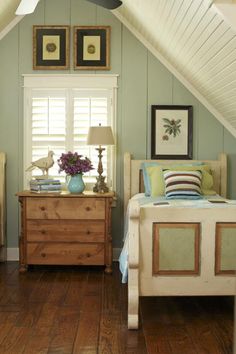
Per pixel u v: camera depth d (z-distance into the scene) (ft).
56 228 13.30
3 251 14.79
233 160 14.78
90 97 14.73
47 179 13.74
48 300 10.55
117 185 14.83
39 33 14.64
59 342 8.07
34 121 14.71
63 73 14.70
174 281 9.04
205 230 8.98
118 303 10.37
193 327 8.93
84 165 13.55
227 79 11.28
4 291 11.29
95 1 9.50
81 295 10.99
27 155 14.75
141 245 8.96
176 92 14.73
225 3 7.79
